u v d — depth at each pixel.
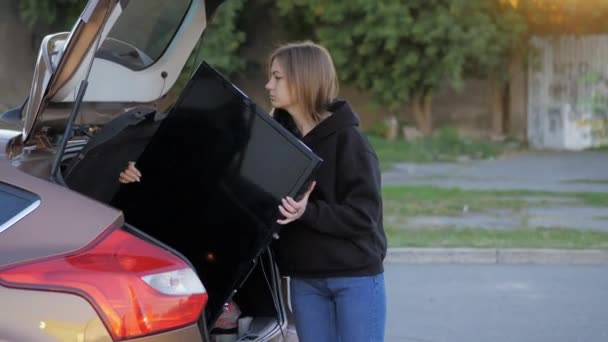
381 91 20.62
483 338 6.92
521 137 22.38
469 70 21.08
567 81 22.06
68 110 3.88
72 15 19.84
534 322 7.38
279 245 4.15
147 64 4.93
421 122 21.59
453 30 19.44
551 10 20.69
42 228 3.26
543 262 9.78
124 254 3.28
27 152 3.70
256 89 21.92
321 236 4.00
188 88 4.16
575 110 22.11
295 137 3.93
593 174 17.53
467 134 22.38
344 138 3.99
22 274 3.16
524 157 20.30
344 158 3.97
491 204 13.23
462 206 12.98
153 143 4.22
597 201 13.66
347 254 4.00
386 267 9.54
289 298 4.64
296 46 4.08
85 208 3.33
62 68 3.48
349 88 22.08
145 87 4.94
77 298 3.16
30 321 3.12
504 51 20.70
